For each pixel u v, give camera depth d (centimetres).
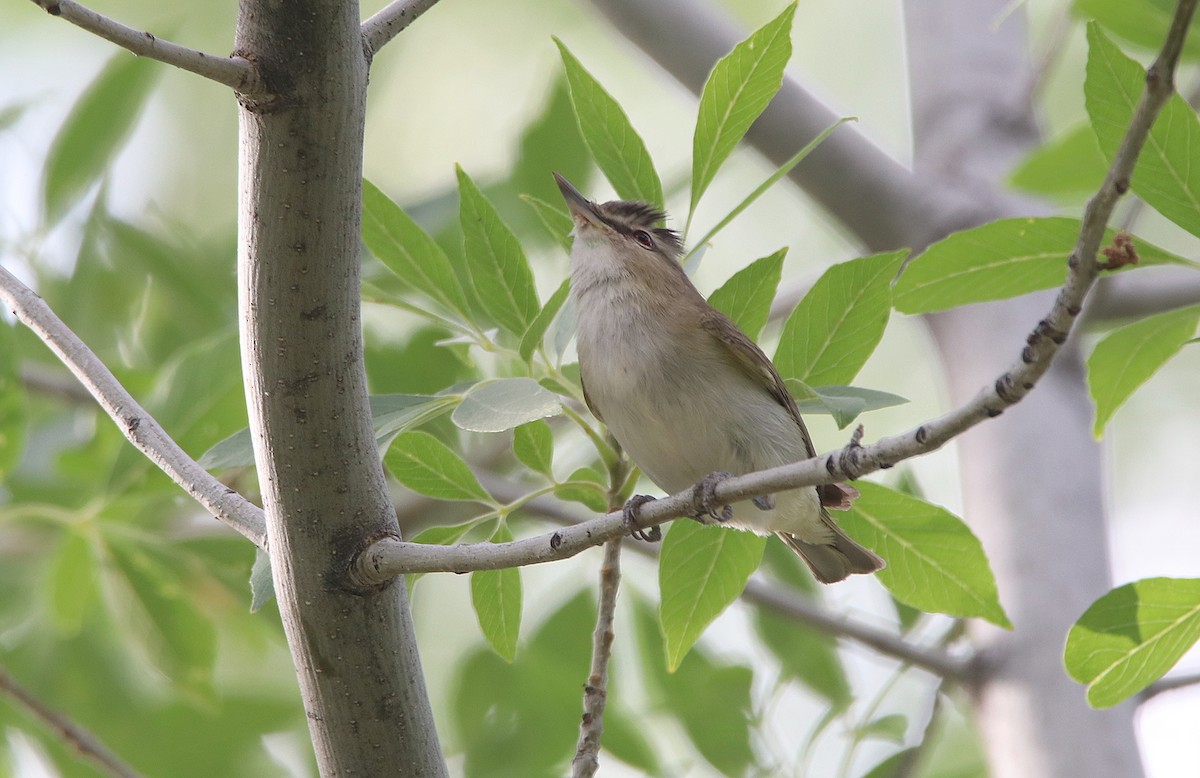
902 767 1170
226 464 790
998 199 1252
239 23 609
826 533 1022
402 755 709
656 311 942
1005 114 1308
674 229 1089
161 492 1035
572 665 1305
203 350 1031
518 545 671
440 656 1691
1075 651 791
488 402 729
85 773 1273
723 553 902
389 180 1950
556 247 1355
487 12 2042
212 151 1802
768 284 926
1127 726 1026
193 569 1135
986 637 1084
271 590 735
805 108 1299
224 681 1521
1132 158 529
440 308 1115
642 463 930
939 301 850
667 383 923
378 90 1731
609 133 875
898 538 915
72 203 1266
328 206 632
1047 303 1184
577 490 902
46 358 1352
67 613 1158
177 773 1288
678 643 909
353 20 618
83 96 1240
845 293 861
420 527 1339
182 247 1395
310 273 641
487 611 866
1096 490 1115
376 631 694
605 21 1370
